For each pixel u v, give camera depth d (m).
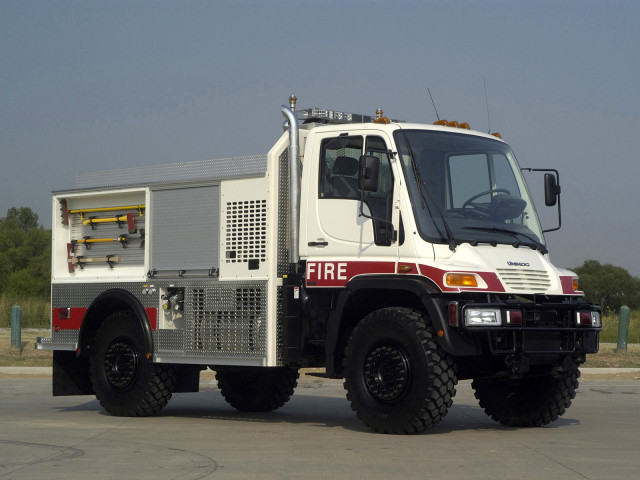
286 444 8.05
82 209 11.58
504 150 9.83
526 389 9.71
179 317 10.42
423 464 6.89
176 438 8.52
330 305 9.22
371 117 10.48
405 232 8.63
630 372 17.59
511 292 8.61
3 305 31.78
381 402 8.66
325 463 6.93
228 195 9.91
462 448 7.78
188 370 10.88
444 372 8.32
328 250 9.17
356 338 8.80
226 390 11.62
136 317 10.66
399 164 8.84
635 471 6.61
